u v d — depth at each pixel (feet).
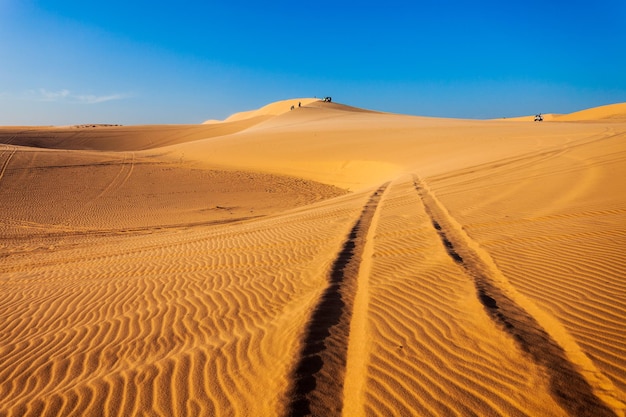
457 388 11.56
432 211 37.42
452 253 23.61
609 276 17.51
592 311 14.78
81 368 15.87
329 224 38.55
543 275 18.63
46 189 87.40
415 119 220.64
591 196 32.89
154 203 79.92
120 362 15.92
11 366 16.75
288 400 11.80
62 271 33.58
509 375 11.81
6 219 67.00
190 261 30.96
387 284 19.86
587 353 12.34
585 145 68.18
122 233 57.47
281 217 52.42
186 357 15.42
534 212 30.78
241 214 69.72
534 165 55.52
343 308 17.89
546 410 10.32
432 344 13.93
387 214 39.45
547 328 14.12
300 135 159.02
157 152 150.61
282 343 15.29
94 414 12.62
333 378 12.76
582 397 10.60
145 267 30.94
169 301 22.27
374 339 14.73
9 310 24.09
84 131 276.41
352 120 221.46
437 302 17.11
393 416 10.76
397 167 95.35
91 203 78.89
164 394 13.16
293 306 19.03
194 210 74.08
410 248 25.96
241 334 16.84
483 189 45.42
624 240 21.56
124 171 108.68
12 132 253.85
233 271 26.61
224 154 139.13
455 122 184.75
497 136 113.60
